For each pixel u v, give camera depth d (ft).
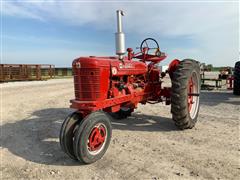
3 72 60.18
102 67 11.21
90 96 11.01
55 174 9.14
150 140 12.84
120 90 12.87
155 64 16.81
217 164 9.60
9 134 14.56
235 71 28.48
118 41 12.52
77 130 9.60
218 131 14.03
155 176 8.73
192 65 14.83
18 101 27.84
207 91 33.76
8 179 8.83
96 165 9.88
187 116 13.87
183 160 10.08
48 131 14.99
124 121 17.06
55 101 27.73
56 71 93.91
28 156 11.05
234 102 23.84
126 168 9.48
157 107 22.09
